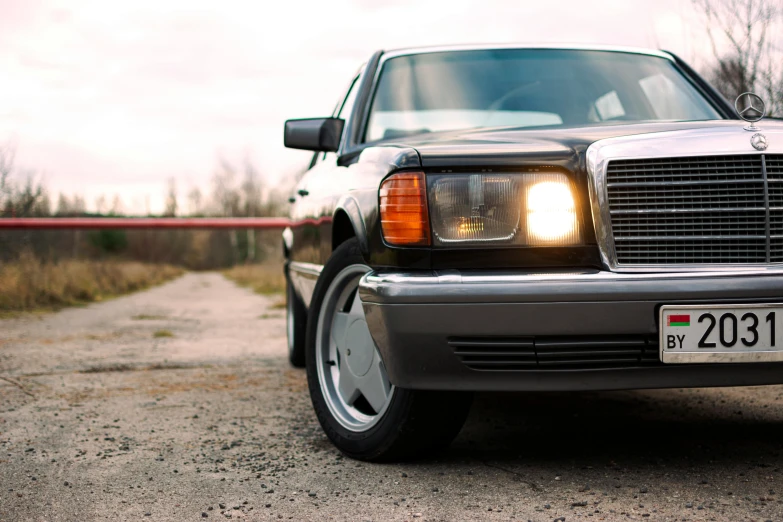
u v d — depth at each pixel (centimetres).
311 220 366
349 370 264
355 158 296
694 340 209
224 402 354
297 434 291
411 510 204
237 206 4097
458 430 241
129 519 201
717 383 214
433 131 319
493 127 317
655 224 216
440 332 214
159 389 387
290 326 470
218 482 232
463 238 220
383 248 230
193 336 629
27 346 556
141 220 1277
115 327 700
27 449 271
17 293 924
